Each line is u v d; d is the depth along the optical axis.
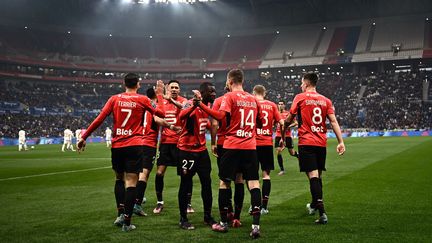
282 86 64.19
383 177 11.64
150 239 5.64
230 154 6.09
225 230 6.04
